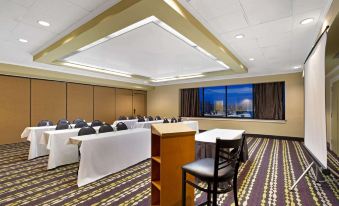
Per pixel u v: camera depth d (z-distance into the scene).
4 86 5.65
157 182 1.94
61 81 6.89
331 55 3.55
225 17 2.71
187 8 2.46
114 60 5.33
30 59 4.88
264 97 7.13
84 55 4.80
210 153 3.13
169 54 4.74
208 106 8.51
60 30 3.15
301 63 5.38
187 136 1.99
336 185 2.83
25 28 3.07
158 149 2.02
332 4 2.20
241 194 2.56
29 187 2.77
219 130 4.52
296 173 3.32
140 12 2.29
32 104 6.20
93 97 7.90
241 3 2.36
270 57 4.77
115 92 8.82
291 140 6.43
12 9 2.50
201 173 1.61
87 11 2.55
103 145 3.20
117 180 3.04
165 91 9.70
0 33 3.27
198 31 2.84
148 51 4.49
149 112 10.26
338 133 4.49
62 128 4.42
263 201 2.38
